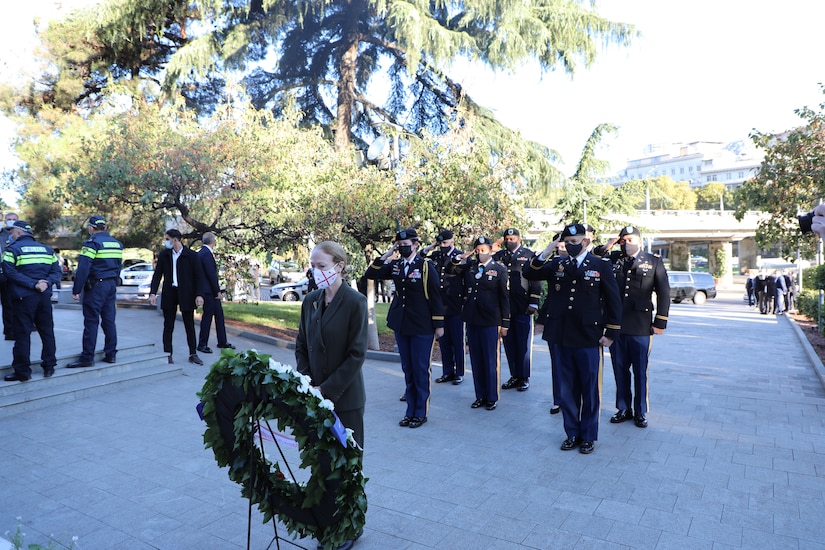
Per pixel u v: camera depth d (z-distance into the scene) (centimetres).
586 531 427
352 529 354
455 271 903
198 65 1950
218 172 1272
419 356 687
